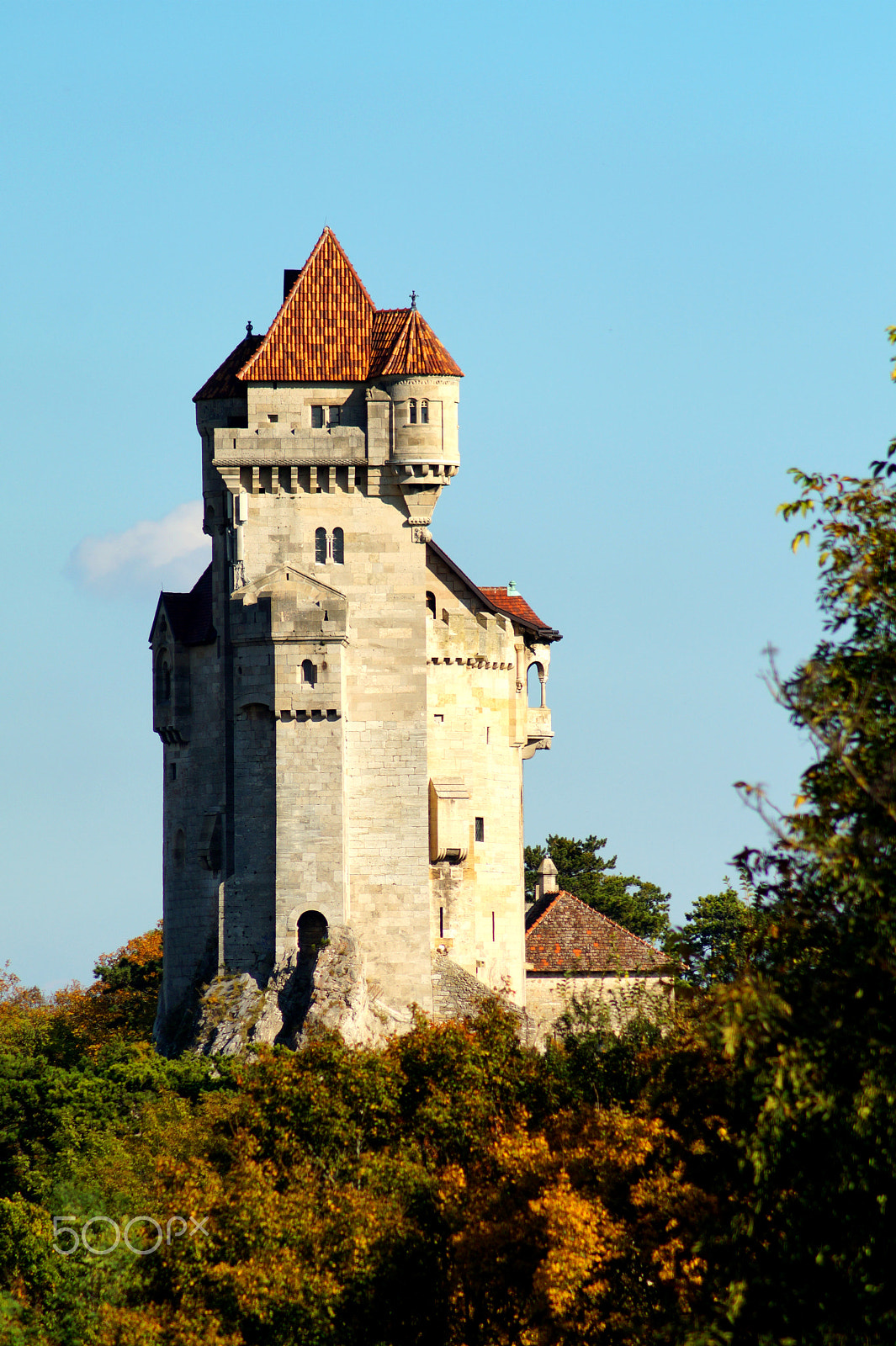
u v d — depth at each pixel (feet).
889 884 471.62
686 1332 511.81
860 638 495.00
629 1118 650.84
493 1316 643.86
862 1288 477.77
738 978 516.32
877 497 502.79
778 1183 499.51
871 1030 472.44
